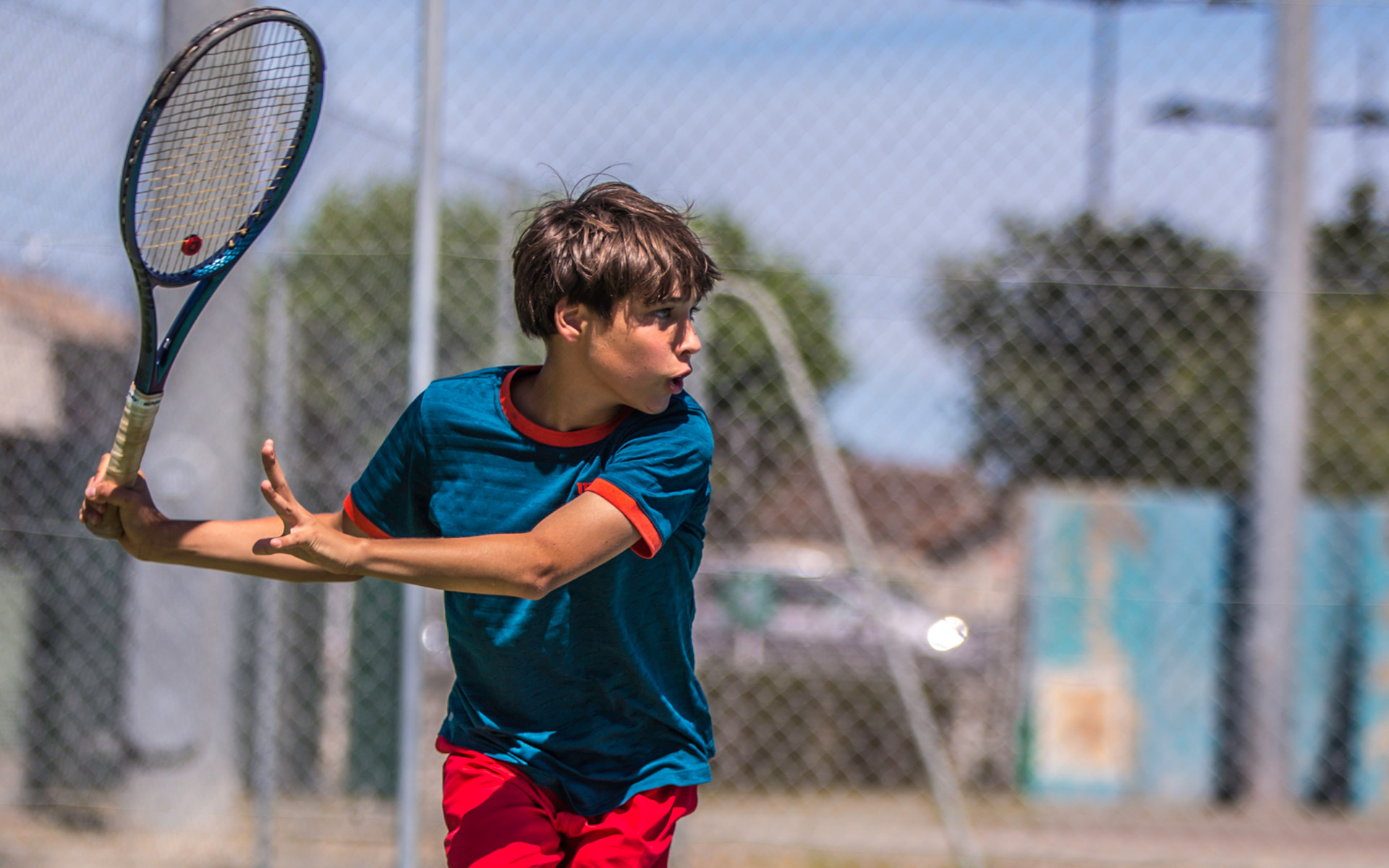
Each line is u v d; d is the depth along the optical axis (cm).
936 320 1533
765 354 1415
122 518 538
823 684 1662
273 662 1230
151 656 1323
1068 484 1744
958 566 1809
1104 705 1691
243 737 1351
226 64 593
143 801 1306
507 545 457
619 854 542
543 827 544
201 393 1322
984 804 1612
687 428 522
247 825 1317
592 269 491
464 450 527
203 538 541
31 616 1348
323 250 1334
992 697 1698
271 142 584
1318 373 2094
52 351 1342
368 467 559
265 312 1359
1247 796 1647
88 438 1341
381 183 1323
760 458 1472
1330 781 1669
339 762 1306
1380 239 1756
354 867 1183
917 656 1683
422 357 1011
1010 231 1605
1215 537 1709
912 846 1376
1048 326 1642
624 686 547
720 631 1673
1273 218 1698
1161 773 1669
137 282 523
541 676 543
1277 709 1652
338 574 559
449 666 1373
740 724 1639
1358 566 1719
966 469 1719
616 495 483
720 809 1524
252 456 1338
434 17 1025
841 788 1636
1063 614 1706
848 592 1705
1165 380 1708
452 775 567
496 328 1344
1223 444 1728
